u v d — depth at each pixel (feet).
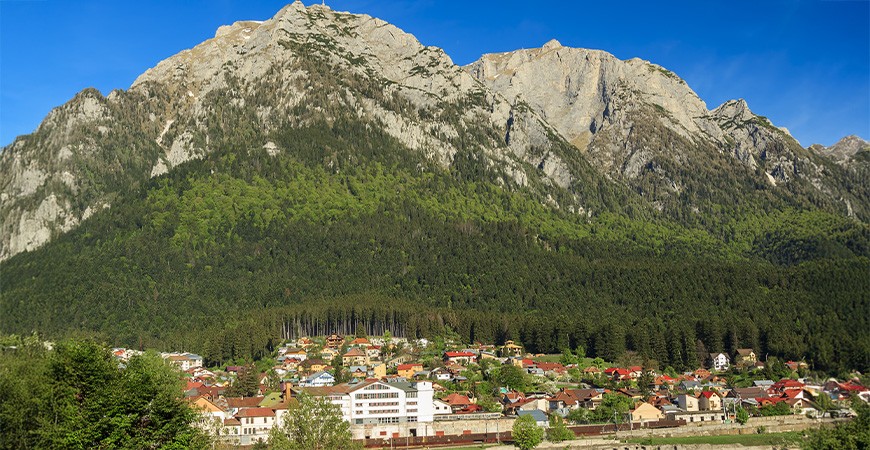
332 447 547.90
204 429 605.31
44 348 627.87
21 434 427.74
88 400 432.66
